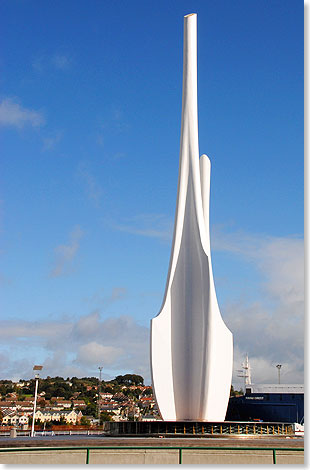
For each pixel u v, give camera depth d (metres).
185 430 25.23
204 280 31.98
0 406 133.12
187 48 36.22
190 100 35.56
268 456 18.39
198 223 33.59
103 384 195.88
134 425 25.31
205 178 36.81
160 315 32.12
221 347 31.81
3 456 17.55
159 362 31.39
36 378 35.78
